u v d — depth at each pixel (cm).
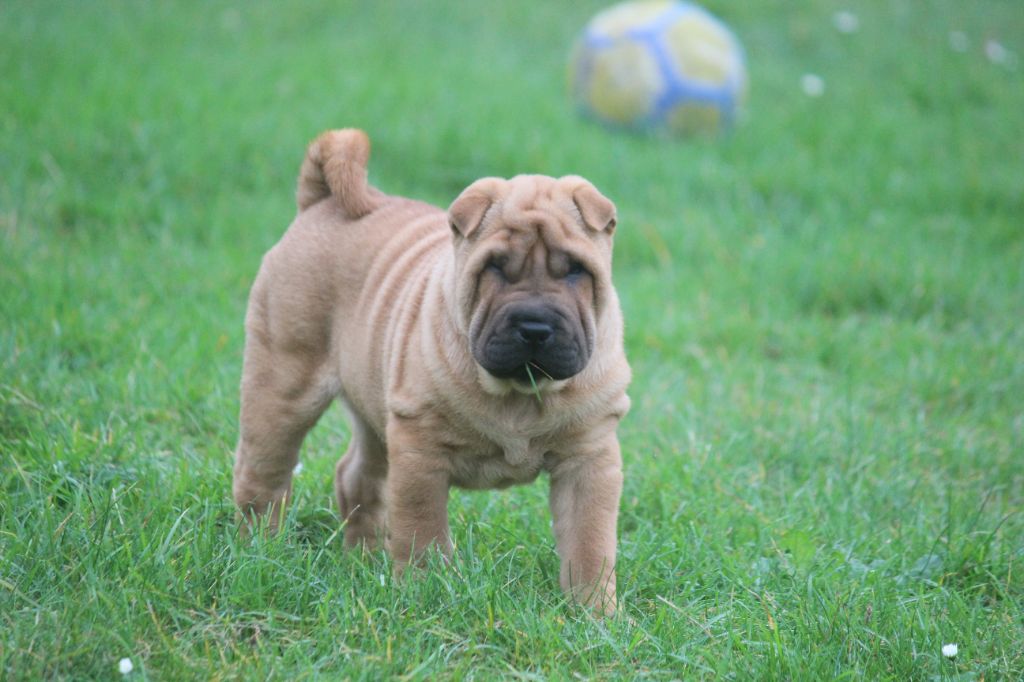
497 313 575
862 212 1535
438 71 1798
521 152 1495
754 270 1309
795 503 786
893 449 893
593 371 606
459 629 579
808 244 1403
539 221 590
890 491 816
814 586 652
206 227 1234
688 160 1609
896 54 2306
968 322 1222
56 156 1305
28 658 505
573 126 1666
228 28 1939
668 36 1714
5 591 557
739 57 1784
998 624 629
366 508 732
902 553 715
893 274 1290
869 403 1009
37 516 634
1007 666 580
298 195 727
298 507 711
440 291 614
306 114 1506
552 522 677
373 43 1942
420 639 551
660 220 1408
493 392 592
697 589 655
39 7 1912
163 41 1809
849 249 1366
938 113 2014
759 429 913
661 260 1313
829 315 1262
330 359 691
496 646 564
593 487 616
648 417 930
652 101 1694
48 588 566
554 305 573
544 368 569
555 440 610
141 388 856
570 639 576
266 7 2105
